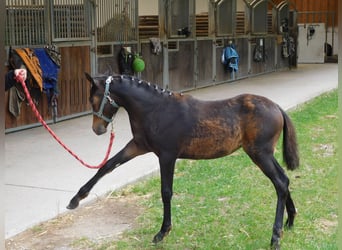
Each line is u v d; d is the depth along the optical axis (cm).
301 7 1845
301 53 1822
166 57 947
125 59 828
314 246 332
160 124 316
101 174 332
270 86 1109
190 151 323
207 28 1126
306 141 624
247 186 456
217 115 321
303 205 409
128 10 841
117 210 400
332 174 491
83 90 758
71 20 721
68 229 364
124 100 321
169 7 945
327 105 871
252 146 326
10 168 496
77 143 600
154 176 486
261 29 1334
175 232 354
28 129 668
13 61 618
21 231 354
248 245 335
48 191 432
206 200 419
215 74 1126
